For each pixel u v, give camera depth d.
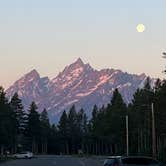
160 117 120.12
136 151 175.62
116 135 183.50
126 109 182.75
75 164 96.62
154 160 51.41
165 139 132.25
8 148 197.12
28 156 157.62
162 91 118.69
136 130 172.38
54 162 110.38
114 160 51.94
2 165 92.25
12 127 188.62
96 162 109.94
